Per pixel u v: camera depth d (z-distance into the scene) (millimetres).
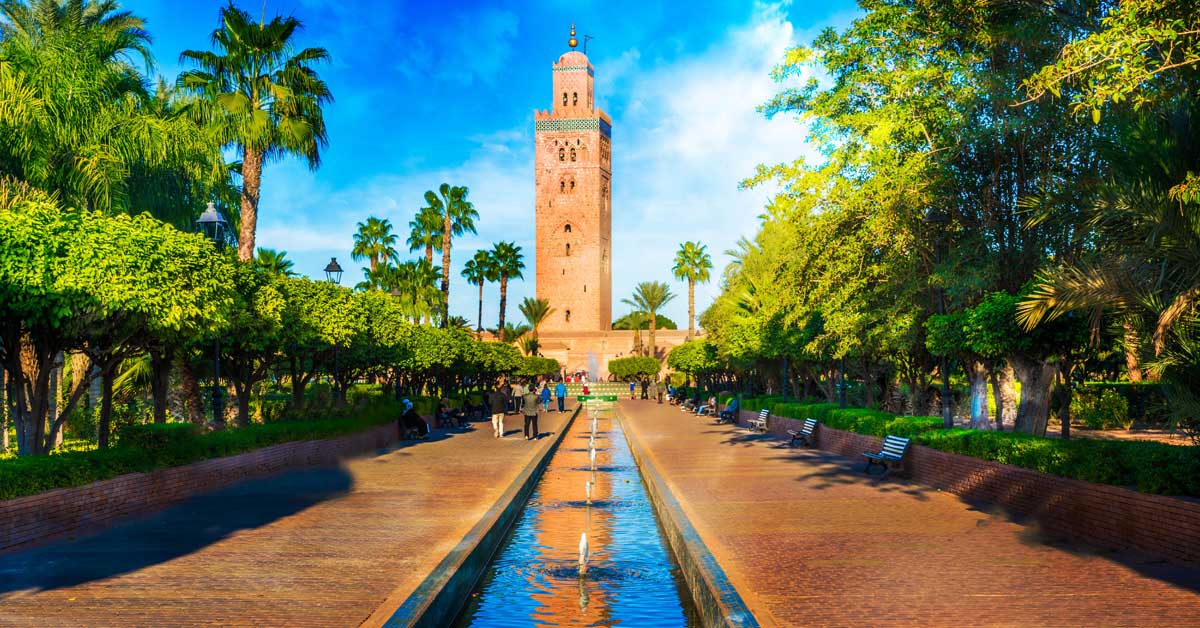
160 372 17422
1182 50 8664
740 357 33156
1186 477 8281
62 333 12828
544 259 106000
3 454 18719
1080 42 8797
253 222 22797
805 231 17562
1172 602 6715
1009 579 7578
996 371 18734
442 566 8016
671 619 7812
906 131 15141
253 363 23188
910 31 16000
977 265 15000
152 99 24391
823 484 14797
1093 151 13539
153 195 23094
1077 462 10172
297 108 24141
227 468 14945
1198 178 7852
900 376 27984
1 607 6703
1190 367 8539
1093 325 9977
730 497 13117
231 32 23141
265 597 7000
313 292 21219
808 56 16297
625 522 13258
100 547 9227
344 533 10031
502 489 14227
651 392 75375
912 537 9695
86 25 25016
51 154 19406
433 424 32625
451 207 54469
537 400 26734
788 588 7262
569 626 7590
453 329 43344
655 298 93938
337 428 20359
